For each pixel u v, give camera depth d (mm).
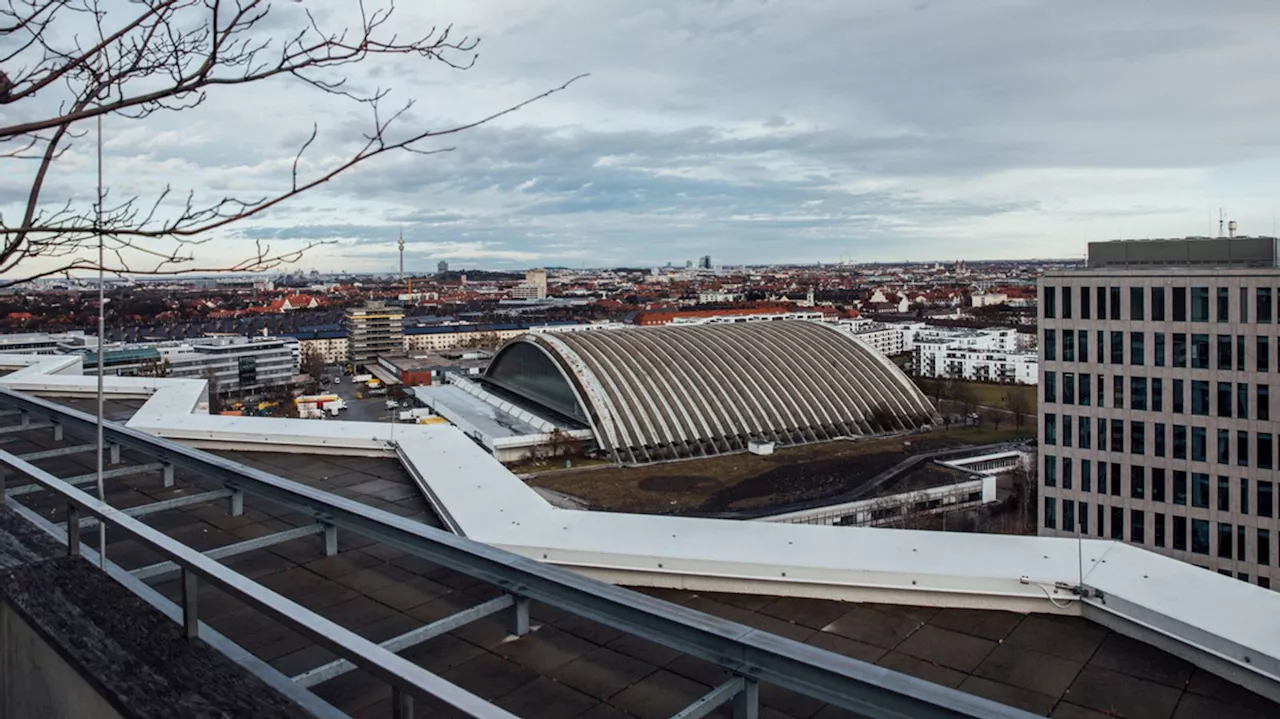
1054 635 7527
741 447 99438
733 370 112938
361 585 8727
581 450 98188
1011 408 124562
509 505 10820
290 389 179250
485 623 7684
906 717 4344
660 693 6480
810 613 8133
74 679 5262
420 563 9312
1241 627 6871
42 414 14422
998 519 72188
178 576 9094
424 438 14461
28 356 24562
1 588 6031
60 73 4945
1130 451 47000
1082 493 48938
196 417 16219
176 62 5375
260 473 9859
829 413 109125
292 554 9609
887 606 8219
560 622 7684
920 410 115500
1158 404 45750
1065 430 49375
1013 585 7934
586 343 116625
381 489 12711
